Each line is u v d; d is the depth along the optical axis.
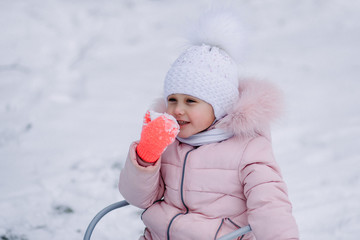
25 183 3.40
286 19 8.93
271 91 1.76
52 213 3.00
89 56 7.23
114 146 4.10
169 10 9.55
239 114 1.70
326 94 5.43
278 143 4.11
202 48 1.80
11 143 4.20
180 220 1.70
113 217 2.99
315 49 7.30
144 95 5.62
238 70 1.97
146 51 7.61
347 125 4.48
